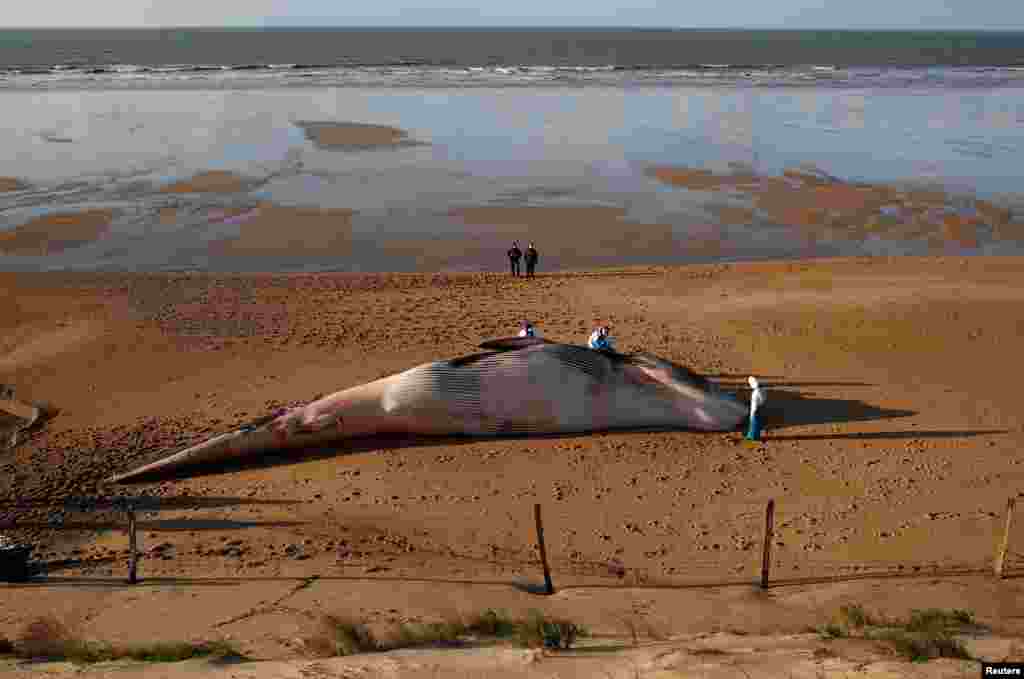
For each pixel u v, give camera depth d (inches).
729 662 267.9
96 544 485.4
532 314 902.4
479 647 305.0
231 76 3417.8
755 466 566.6
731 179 1638.8
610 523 495.8
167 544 480.4
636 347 792.3
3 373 762.2
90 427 660.1
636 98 2812.5
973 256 1190.3
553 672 268.7
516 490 544.4
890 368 724.7
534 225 1357.0
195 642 331.6
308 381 733.3
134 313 918.4
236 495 553.6
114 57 4758.9
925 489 518.0
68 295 987.9
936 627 309.7
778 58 5142.7
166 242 1245.7
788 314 863.1
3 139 1909.4
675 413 628.7
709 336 816.3
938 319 823.7
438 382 624.4
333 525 502.3
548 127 2197.3
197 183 1552.7
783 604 365.7
